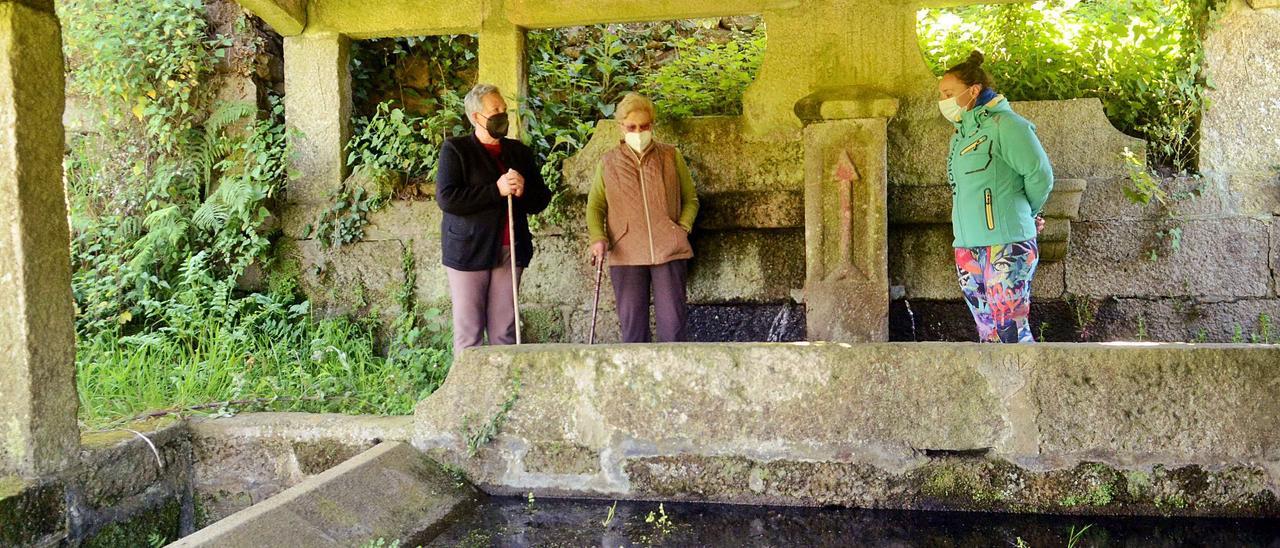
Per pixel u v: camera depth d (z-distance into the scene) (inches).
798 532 106.8
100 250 200.7
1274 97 179.9
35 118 103.8
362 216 202.4
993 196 146.4
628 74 233.9
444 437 123.3
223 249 199.2
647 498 118.8
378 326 201.5
